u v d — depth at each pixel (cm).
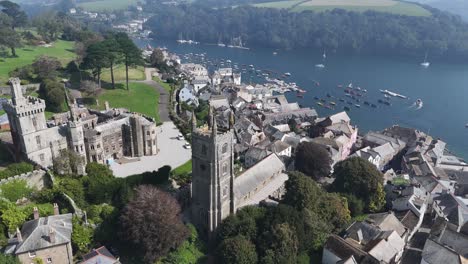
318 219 12812
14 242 9588
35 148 14062
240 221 12025
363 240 12612
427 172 17762
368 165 15188
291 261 11281
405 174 18262
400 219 13862
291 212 12044
